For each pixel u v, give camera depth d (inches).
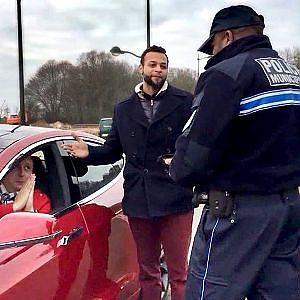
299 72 101.3
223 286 93.2
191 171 92.4
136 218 135.2
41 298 99.0
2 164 107.7
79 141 135.6
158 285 141.9
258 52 96.0
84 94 2015.3
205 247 96.2
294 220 96.6
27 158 114.6
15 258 96.0
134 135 133.0
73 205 121.7
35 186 118.0
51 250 104.1
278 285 96.1
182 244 137.9
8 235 92.7
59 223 111.3
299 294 99.3
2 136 118.2
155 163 132.6
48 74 1978.3
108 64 2038.6
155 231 138.9
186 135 94.0
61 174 123.7
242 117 91.4
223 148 91.3
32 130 126.6
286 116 93.5
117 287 129.1
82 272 113.7
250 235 92.5
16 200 110.3
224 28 98.5
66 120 1983.3
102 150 136.9
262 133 92.0
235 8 98.8
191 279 98.5
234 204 93.7
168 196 132.4
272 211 92.8
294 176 94.5
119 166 154.7
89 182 135.2
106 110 2017.7
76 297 111.2
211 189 95.3
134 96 134.5
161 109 131.6
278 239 95.6
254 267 92.5
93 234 120.1
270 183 92.4
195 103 95.4
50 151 123.7
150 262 140.2
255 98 91.2
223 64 92.9
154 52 132.0
